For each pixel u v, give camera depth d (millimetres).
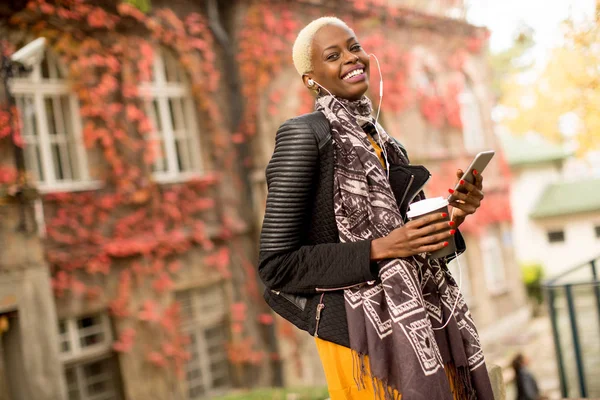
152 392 10352
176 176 11383
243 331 11859
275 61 12539
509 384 13539
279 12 12703
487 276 18859
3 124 8711
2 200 8461
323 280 1930
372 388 2014
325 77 2102
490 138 19031
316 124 2004
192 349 11266
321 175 1989
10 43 9297
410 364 1870
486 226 18953
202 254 11461
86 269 9844
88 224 10008
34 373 8609
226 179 12039
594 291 6387
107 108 10375
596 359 7293
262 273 1997
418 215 1902
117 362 10148
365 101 2141
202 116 11898
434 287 2088
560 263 31078
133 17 10703
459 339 2102
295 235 1967
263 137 12281
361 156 1990
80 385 9703
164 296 10734
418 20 16406
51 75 10008
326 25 2127
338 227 1967
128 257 10398
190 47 11672
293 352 12211
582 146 8391
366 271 1885
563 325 10359
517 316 19234
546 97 13203
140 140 10773
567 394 6203
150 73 11180
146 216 10734
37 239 8797
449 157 17125
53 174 9836
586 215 30422
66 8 9898
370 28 15211
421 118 16562
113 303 10102
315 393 9141
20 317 8562
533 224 31641
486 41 18719
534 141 32406
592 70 7121
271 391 9625
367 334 1935
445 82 17359
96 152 10305
